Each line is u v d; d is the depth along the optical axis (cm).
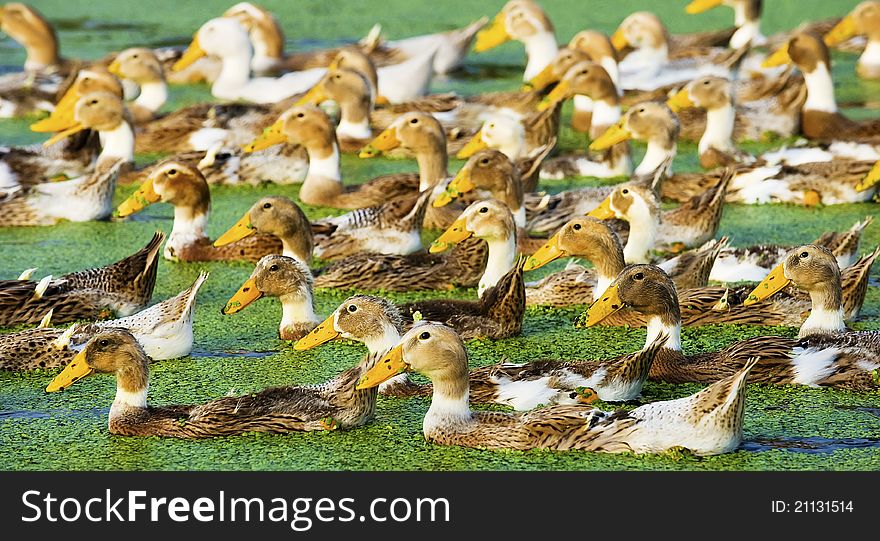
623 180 2205
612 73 2630
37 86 2648
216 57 2798
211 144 2369
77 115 2172
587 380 1315
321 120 2089
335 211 2088
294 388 1299
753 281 1691
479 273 1703
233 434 1277
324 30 3297
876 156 2112
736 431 1209
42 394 1388
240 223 1708
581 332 1545
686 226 1817
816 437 1262
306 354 1491
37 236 1955
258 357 1484
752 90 2583
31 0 3588
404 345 1238
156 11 3497
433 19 3416
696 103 2238
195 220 1834
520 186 1852
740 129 2447
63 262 1834
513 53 3181
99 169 2180
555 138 2114
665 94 2584
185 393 1383
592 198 1925
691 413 1207
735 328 1542
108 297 1588
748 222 1984
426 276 1700
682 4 3534
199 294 1698
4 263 1823
